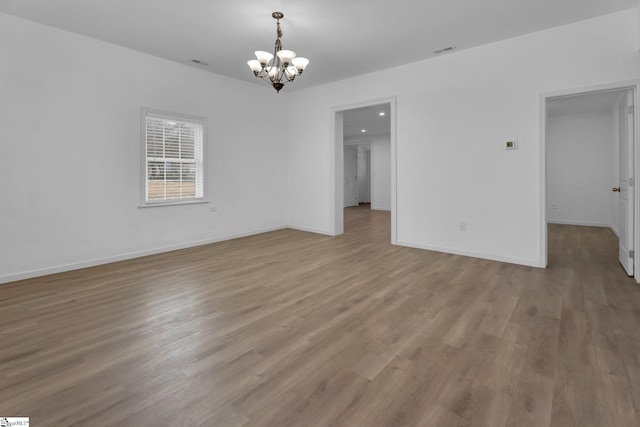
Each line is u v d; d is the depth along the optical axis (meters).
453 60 4.41
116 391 1.68
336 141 5.93
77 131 3.91
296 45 4.16
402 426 1.44
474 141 4.30
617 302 2.83
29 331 2.34
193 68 5.01
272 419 1.49
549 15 3.41
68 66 3.81
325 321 2.50
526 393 1.65
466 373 1.83
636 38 3.27
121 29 3.75
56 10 3.32
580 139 7.12
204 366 1.91
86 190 4.00
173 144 4.87
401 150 4.99
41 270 3.67
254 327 2.40
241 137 5.77
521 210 4.00
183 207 5.01
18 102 3.48
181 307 2.77
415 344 2.15
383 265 4.04
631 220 3.50
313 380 1.77
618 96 5.69
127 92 4.30
